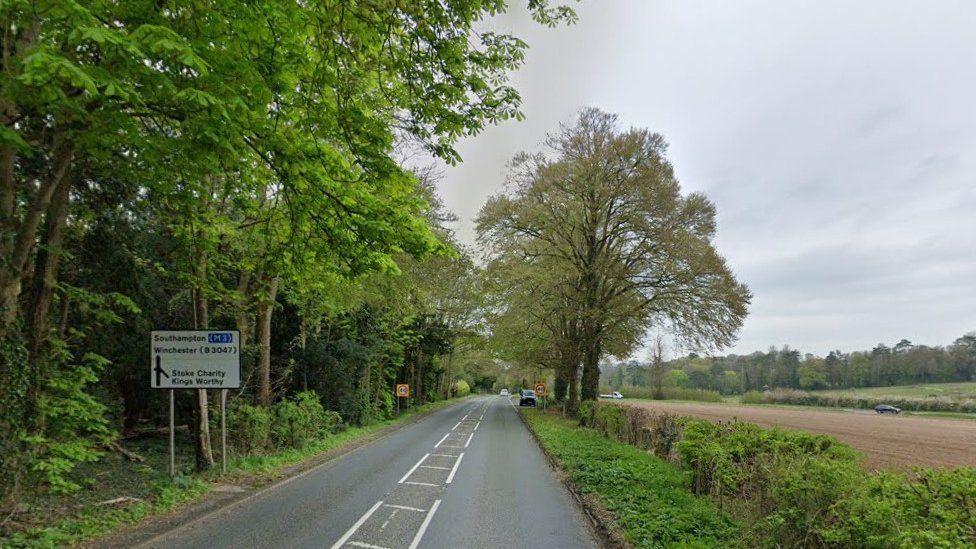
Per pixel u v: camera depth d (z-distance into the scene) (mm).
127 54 5441
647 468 11797
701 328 27516
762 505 6816
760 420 35812
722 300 26312
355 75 8023
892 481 5500
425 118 8242
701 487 9539
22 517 7258
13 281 7504
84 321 12211
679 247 25734
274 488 10602
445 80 7988
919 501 4879
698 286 26672
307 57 7352
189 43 5750
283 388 19500
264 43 6609
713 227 28016
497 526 7980
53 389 8891
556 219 29688
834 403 69250
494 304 31781
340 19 6598
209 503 9055
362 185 9078
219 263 13820
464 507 9148
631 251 29156
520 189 31297
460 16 7328
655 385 83188
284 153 7582
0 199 7355
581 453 14578
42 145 8078
